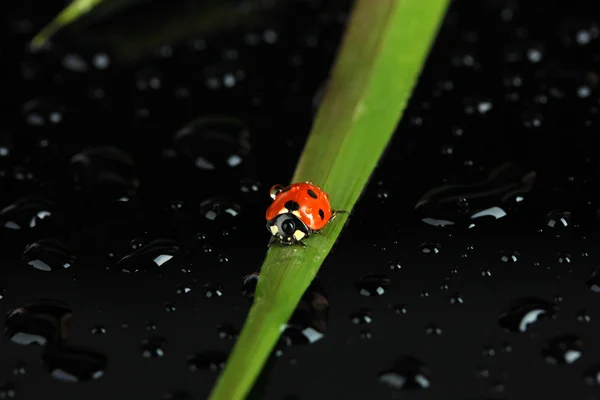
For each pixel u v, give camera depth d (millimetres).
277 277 175
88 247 187
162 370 174
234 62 215
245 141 201
